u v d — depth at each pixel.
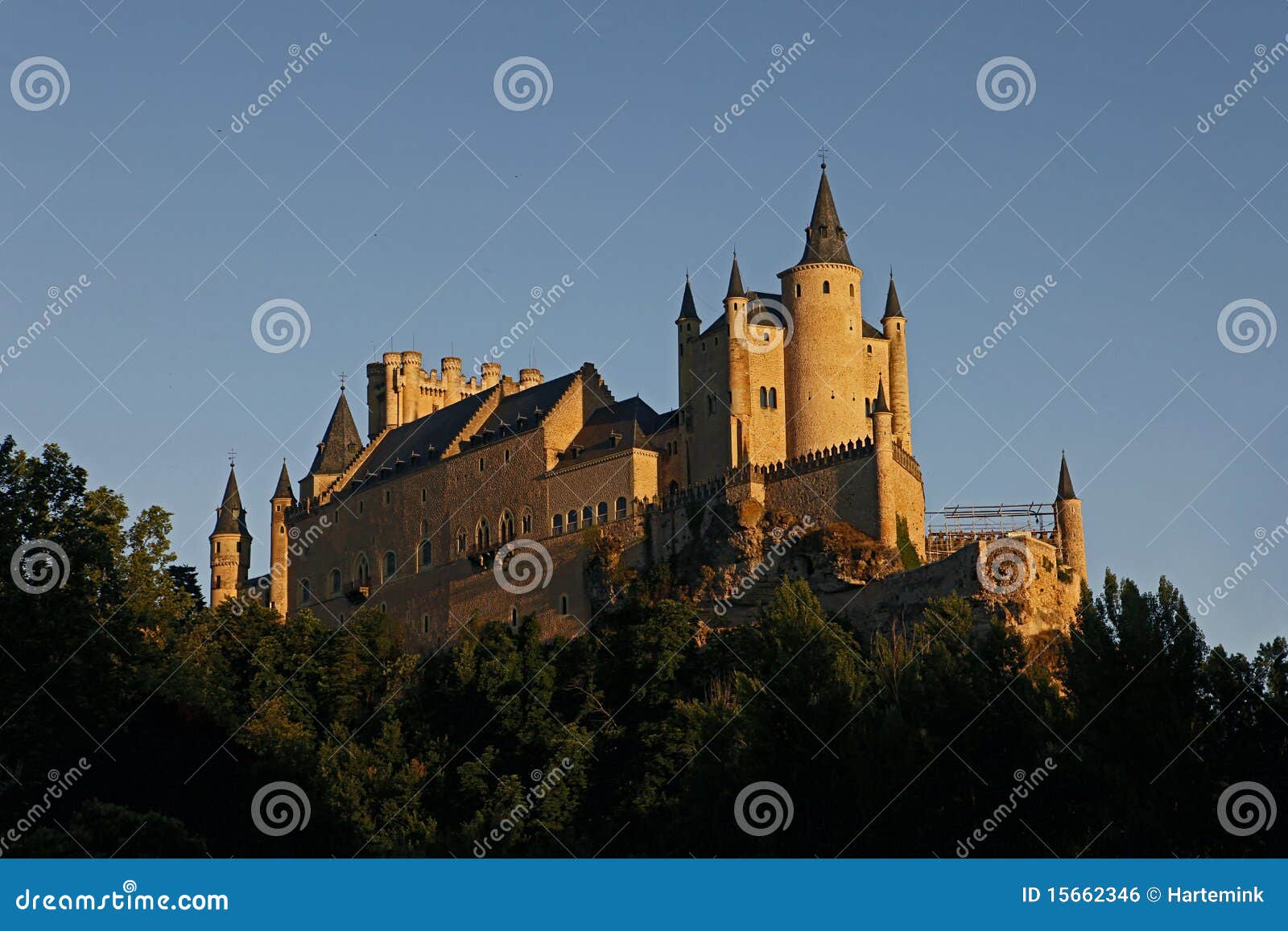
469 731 135.62
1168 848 80.19
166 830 80.00
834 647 104.12
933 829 84.62
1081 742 84.06
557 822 121.31
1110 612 86.44
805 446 146.62
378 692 147.38
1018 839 83.62
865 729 87.44
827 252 149.62
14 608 87.38
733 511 142.12
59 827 79.19
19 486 92.81
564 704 136.38
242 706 127.81
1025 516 146.88
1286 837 80.19
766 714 90.31
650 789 117.38
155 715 94.12
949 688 87.88
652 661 133.75
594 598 146.25
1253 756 82.06
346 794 114.62
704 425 148.88
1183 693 83.31
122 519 113.31
